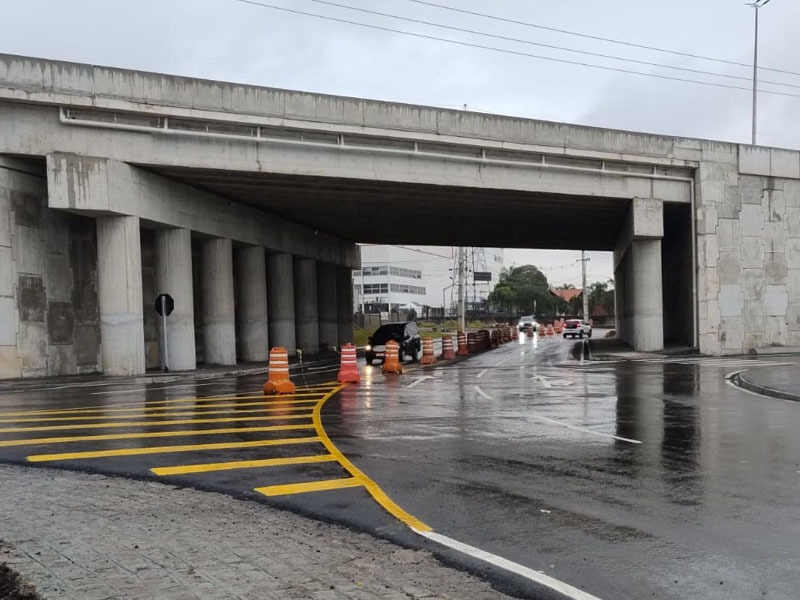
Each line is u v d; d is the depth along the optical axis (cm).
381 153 2753
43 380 2295
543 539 555
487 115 2872
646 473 796
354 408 1446
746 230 3391
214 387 2053
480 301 14762
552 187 3047
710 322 3312
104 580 450
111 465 860
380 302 12006
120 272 2452
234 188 2925
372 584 453
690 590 447
